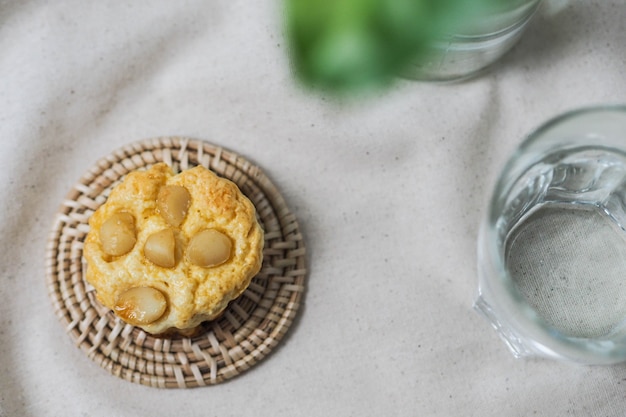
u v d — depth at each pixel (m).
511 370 0.50
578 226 0.48
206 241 0.45
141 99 0.51
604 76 0.51
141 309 0.45
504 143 0.51
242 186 0.49
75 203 0.49
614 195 0.47
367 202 0.51
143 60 0.51
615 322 0.47
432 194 0.51
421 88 0.51
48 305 0.50
